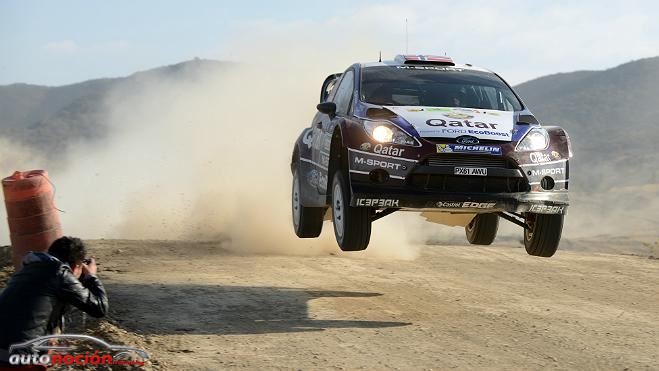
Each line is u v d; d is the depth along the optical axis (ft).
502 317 36.58
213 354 29.58
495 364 28.73
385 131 36.88
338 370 27.76
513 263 56.59
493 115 39.37
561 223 38.47
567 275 50.93
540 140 37.65
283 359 29.04
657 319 37.04
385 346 31.01
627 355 30.12
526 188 36.63
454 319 36.04
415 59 44.73
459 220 48.03
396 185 36.11
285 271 48.19
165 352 29.76
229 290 40.55
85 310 23.88
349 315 36.19
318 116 47.11
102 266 48.67
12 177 37.01
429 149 35.96
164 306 36.78
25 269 23.29
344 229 37.93
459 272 50.98
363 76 42.65
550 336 32.96
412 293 42.04
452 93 41.70
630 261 59.06
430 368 28.12
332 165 41.39
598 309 39.17
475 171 35.96
